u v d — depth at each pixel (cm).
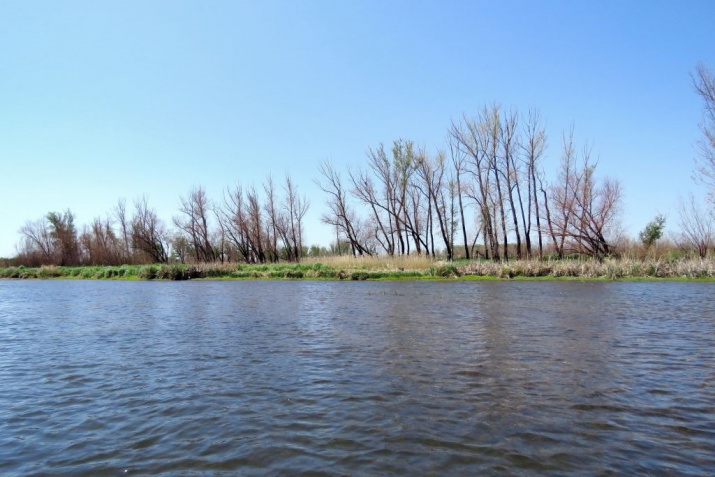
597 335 1370
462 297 2470
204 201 7144
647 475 548
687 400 804
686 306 2012
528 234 4831
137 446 647
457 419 724
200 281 4222
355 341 1318
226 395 854
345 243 8112
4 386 932
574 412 750
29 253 7888
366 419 727
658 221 4816
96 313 2023
